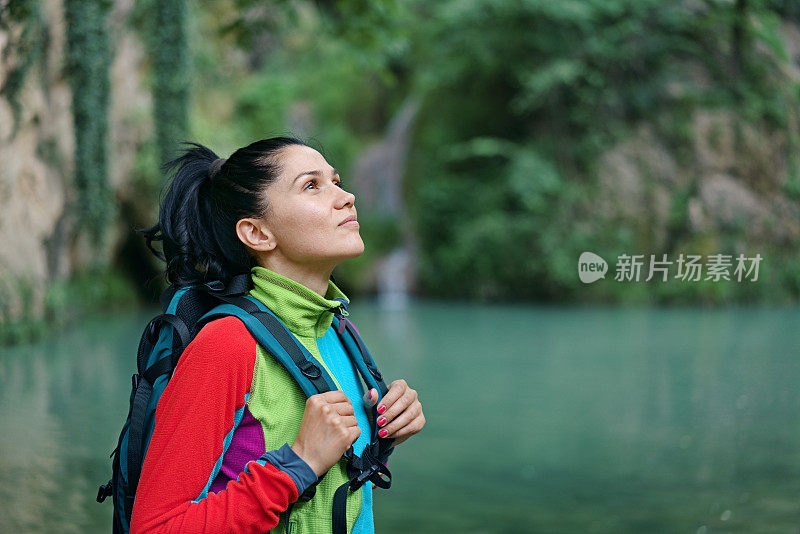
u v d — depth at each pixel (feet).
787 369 30.89
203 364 3.85
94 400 23.36
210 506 3.66
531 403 25.21
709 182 63.52
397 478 16.46
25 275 34.60
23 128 31.50
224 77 68.03
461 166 75.41
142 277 57.11
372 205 80.23
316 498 4.03
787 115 61.93
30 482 14.73
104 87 29.84
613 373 30.99
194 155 4.63
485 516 13.80
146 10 39.83
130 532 3.76
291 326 4.21
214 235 4.36
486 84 73.15
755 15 59.47
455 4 66.23
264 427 3.98
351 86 86.74
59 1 31.32
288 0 24.89
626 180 65.92
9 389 25.00
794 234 61.46
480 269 69.56
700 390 26.96
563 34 67.56
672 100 65.41
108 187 33.47
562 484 15.94
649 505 14.43
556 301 66.69
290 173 4.27
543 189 66.80
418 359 35.45
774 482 15.90
